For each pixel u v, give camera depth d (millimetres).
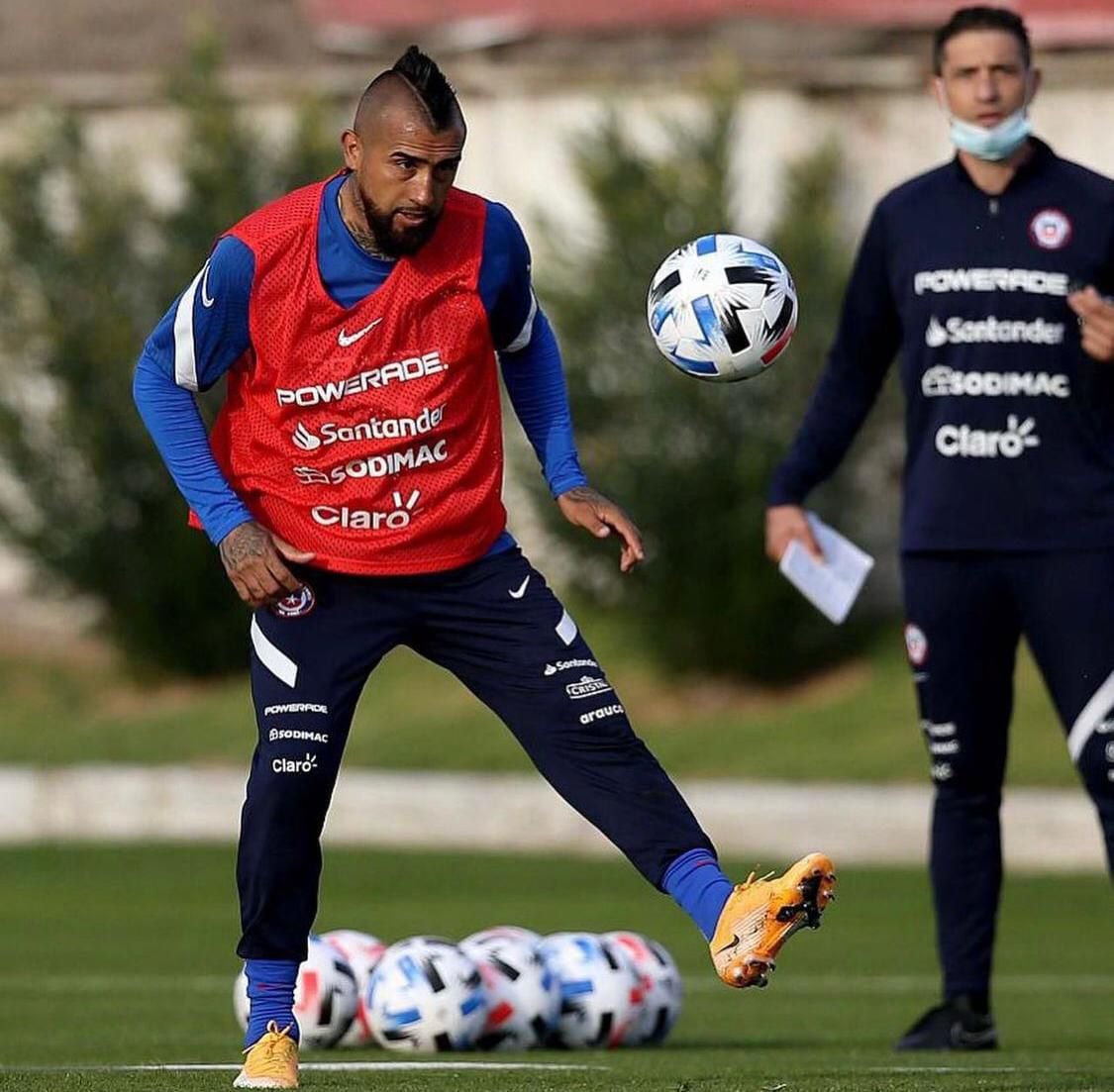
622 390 90562
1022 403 28297
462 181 102500
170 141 103375
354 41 106375
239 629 97375
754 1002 39375
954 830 29359
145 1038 30688
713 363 21969
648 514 90438
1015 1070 23438
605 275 90562
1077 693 28312
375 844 75312
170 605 96250
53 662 99562
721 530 90750
